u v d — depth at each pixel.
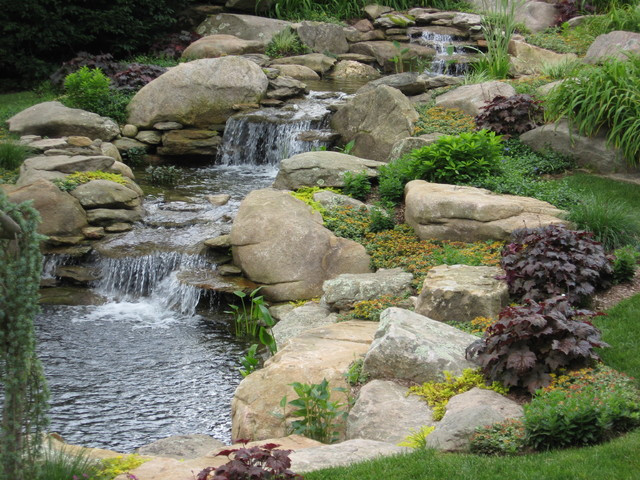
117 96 18.22
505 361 7.04
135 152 16.98
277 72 19.69
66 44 22.34
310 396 7.15
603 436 5.95
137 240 12.53
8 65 22.58
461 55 22.03
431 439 6.12
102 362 9.64
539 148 14.49
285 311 10.78
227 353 10.05
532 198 11.65
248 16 23.80
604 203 11.73
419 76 19.28
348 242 11.59
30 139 15.88
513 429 6.03
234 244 11.75
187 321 11.11
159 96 17.61
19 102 19.45
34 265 5.18
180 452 6.99
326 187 13.81
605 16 21.59
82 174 13.82
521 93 16.33
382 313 8.37
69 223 12.62
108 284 12.05
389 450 6.07
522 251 9.50
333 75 22.22
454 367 7.39
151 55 22.86
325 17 24.56
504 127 15.04
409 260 10.84
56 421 8.13
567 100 14.37
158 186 15.32
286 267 11.31
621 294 9.36
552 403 6.08
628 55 15.11
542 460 5.59
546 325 7.03
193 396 8.84
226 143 17.52
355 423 6.90
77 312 11.29
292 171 13.96
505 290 8.97
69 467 5.58
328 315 10.08
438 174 12.88
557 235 9.47
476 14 24.19
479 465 5.56
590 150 13.88
